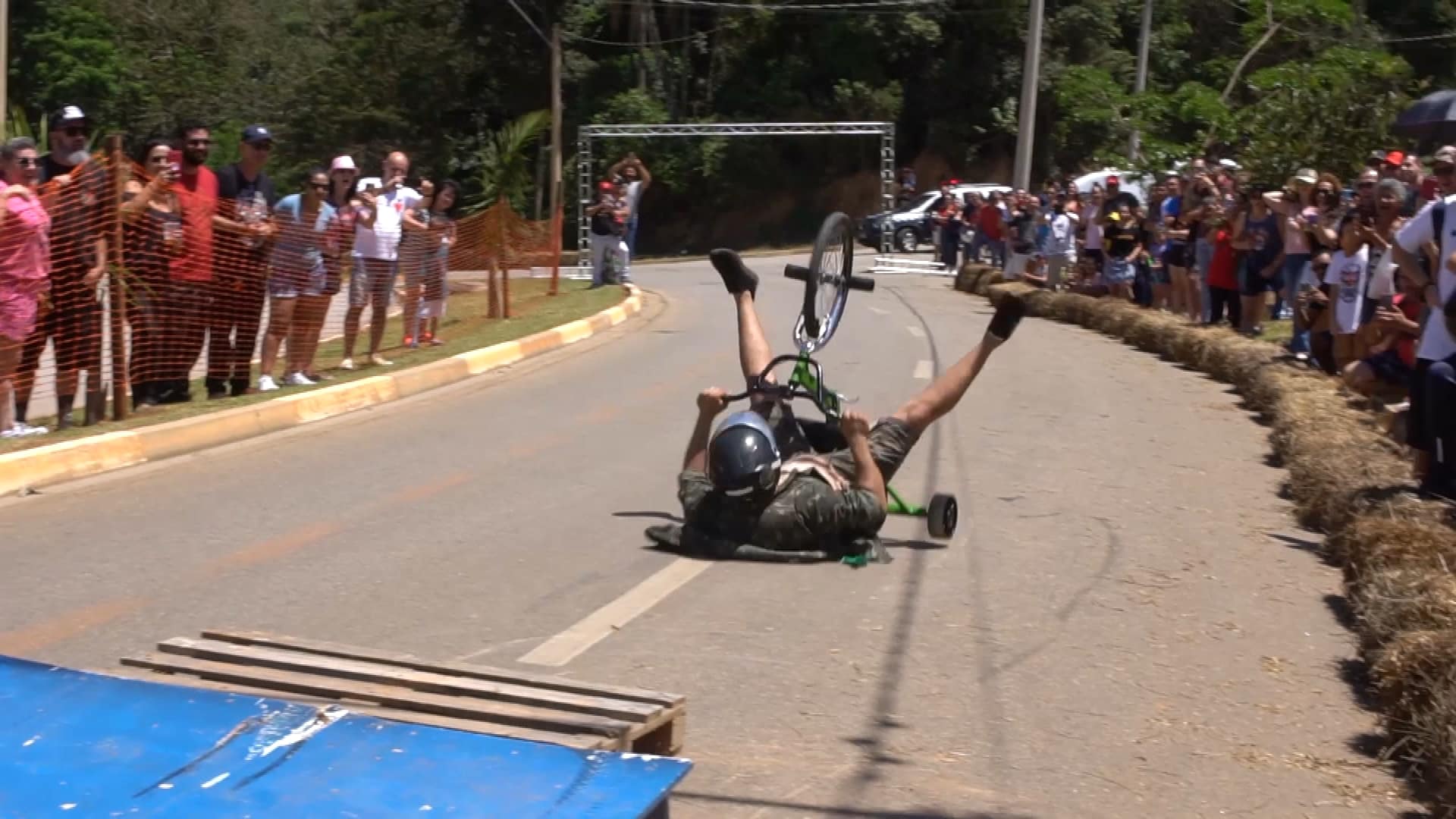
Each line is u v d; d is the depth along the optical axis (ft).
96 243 33.47
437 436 36.11
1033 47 105.19
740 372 48.19
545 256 90.74
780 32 170.60
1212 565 24.97
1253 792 15.47
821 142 169.07
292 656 14.53
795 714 17.39
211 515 27.22
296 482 30.35
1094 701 18.15
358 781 7.87
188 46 178.19
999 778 15.65
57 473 29.99
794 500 24.56
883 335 60.54
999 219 94.02
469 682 13.85
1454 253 26.45
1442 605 18.49
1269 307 62.34
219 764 8.02
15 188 30.63
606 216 81.76
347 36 174.70
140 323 36.01
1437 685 16.02
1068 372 50.29
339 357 48.32
